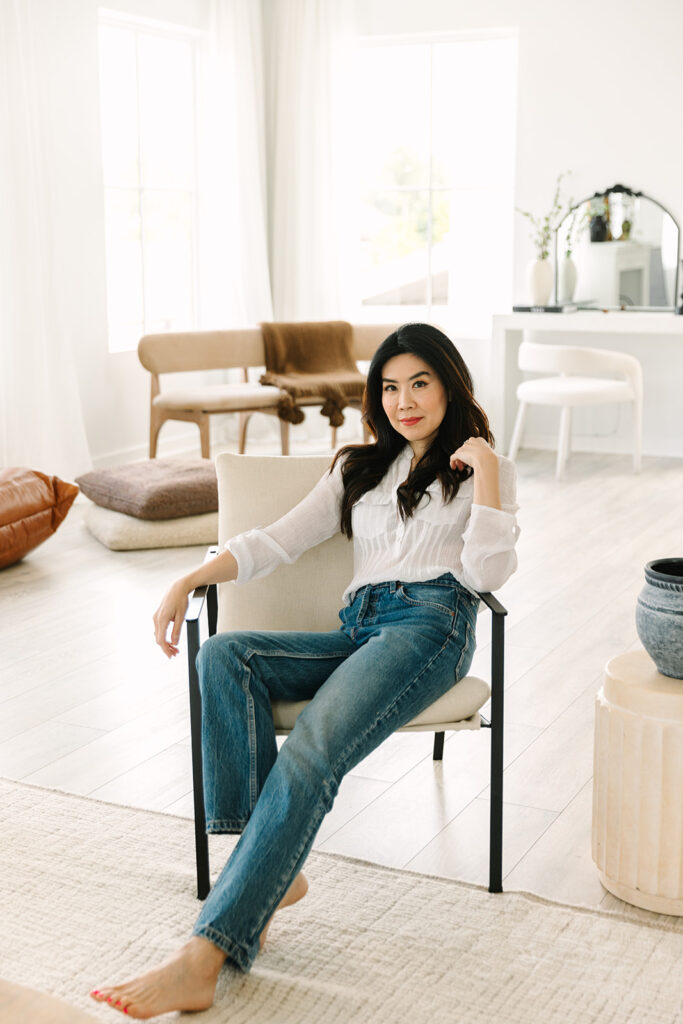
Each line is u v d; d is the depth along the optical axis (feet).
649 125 19.92
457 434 6.95
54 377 17.33
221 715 6.15
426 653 6.35
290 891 6.12
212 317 21.79
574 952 6.13
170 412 18.60
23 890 6.76
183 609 6.72
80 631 11.54
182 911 6.55
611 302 20.75
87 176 18.35
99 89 18.42
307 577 7.40
